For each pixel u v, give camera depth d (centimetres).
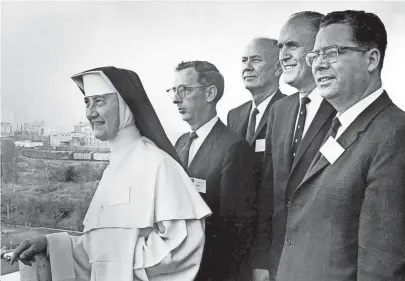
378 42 290
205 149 319
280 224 307
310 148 299
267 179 310
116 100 323
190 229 310
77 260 328
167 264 303
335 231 287
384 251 277
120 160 323
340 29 293
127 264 310
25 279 329
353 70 291
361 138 286
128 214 314
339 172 288
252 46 312
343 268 285
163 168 314
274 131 309
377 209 279
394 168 278
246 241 313
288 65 306
